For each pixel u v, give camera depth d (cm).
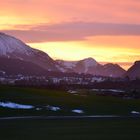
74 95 15675
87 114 10900
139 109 12875
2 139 5666
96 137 6159
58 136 6156
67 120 8925
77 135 6353
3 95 12462
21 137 5912
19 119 8950
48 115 10194
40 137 5975
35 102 11900
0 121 8400
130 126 7925
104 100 14612
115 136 6328
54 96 14125
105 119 9456
